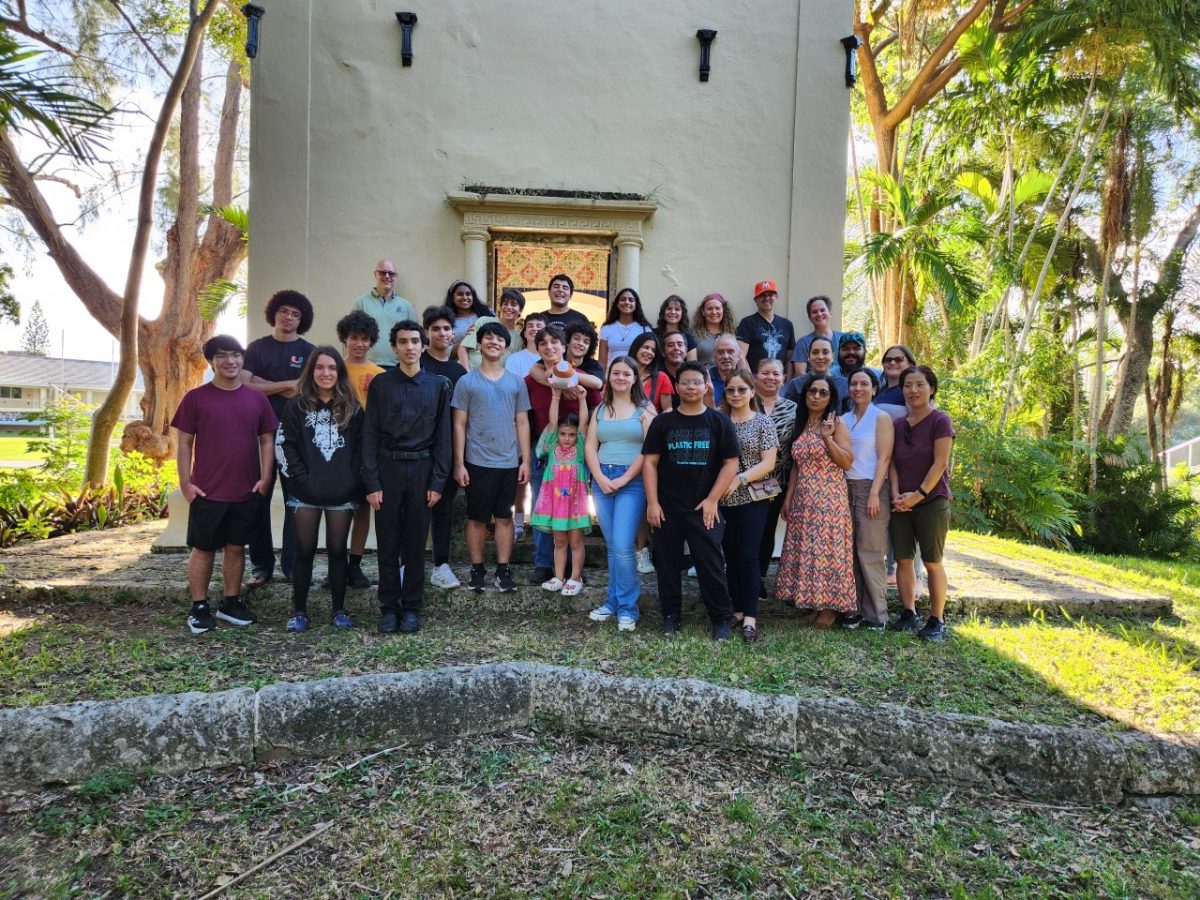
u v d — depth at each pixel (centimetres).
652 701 345
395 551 438
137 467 1054
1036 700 369
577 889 245
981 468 1057
